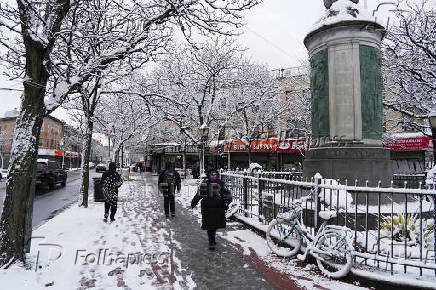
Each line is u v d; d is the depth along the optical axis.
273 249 5.53
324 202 4.97
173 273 4.58
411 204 6.35
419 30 11.94
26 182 4.60
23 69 6.46
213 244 5.84
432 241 4.66
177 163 38.28
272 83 24.84
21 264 4.46
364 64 7.36
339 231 4.51
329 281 4.28
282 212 6.28
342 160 6.91
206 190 5.97
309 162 7.60
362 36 7.38
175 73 21.59
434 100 12.84
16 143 4.60
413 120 15.09
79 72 5.29
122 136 22.59
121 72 8.17
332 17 7.50
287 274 4.56
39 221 8.92
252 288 4.06
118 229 7.35
